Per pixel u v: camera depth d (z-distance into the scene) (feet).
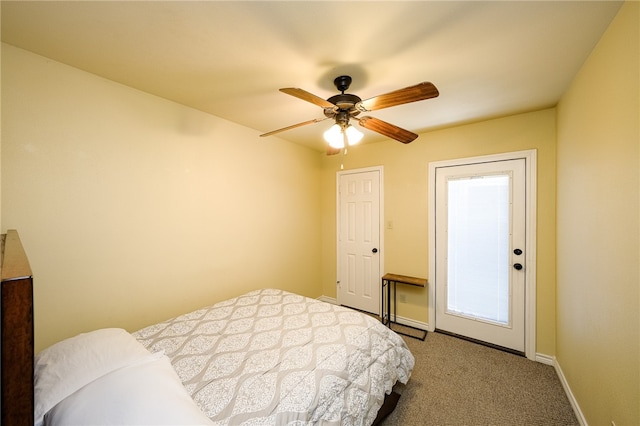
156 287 6.78
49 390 2.80
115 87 6.03
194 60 5.19
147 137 6.59
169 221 7.06
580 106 5.44
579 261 5.54
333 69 5.47
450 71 5.53
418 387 6.62
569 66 5.34
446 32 4.31
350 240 12.12
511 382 6.79
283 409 3.39
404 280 9.79
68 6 3.75
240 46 4.73
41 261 5.05
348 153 12.09
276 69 5.48
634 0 3.45
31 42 4.62
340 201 12.44
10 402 1.64
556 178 7.42
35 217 4.97
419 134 10.00
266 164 10.02
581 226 5.44
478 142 8.77
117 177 6.07
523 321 8.14
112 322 5.98
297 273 11.55
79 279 5.51
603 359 4.42
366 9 3.81
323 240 13.03
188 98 6.92
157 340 4.96
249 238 9.36
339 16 3.95
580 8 3.79
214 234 8.19
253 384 3.76
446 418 5.63
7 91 4.69
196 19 4.05
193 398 3.46
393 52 4.88
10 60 4.71
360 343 5.07
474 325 9.04
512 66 5.34
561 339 6.89
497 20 4.03
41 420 2.57
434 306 9.80
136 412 2.43
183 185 7.38
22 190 4.83
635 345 3.51
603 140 4.41
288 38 4.50
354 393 4.35
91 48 4.81
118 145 6.09
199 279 7.76
